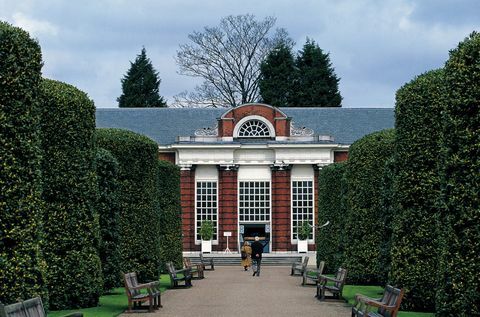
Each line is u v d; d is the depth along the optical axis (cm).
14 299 1855
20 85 1938
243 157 6962
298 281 4144
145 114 7581
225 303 2838
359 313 2094
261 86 8906
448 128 1958
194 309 2625
